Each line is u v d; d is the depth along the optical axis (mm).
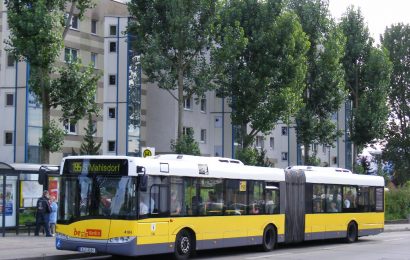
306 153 49375
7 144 49969
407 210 52125
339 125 66000
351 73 54844
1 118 50125
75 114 28906
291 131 66125
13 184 25875
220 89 44500
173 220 18266
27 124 49438
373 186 29547
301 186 24812
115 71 54188
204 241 19500
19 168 26312
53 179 27500
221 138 56188
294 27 43812
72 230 17297
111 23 54375
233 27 43188
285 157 66125
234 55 39062
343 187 27406
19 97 49656
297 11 49500
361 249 24391
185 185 18891
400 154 79625
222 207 20438
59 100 28719
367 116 53656
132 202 16953
